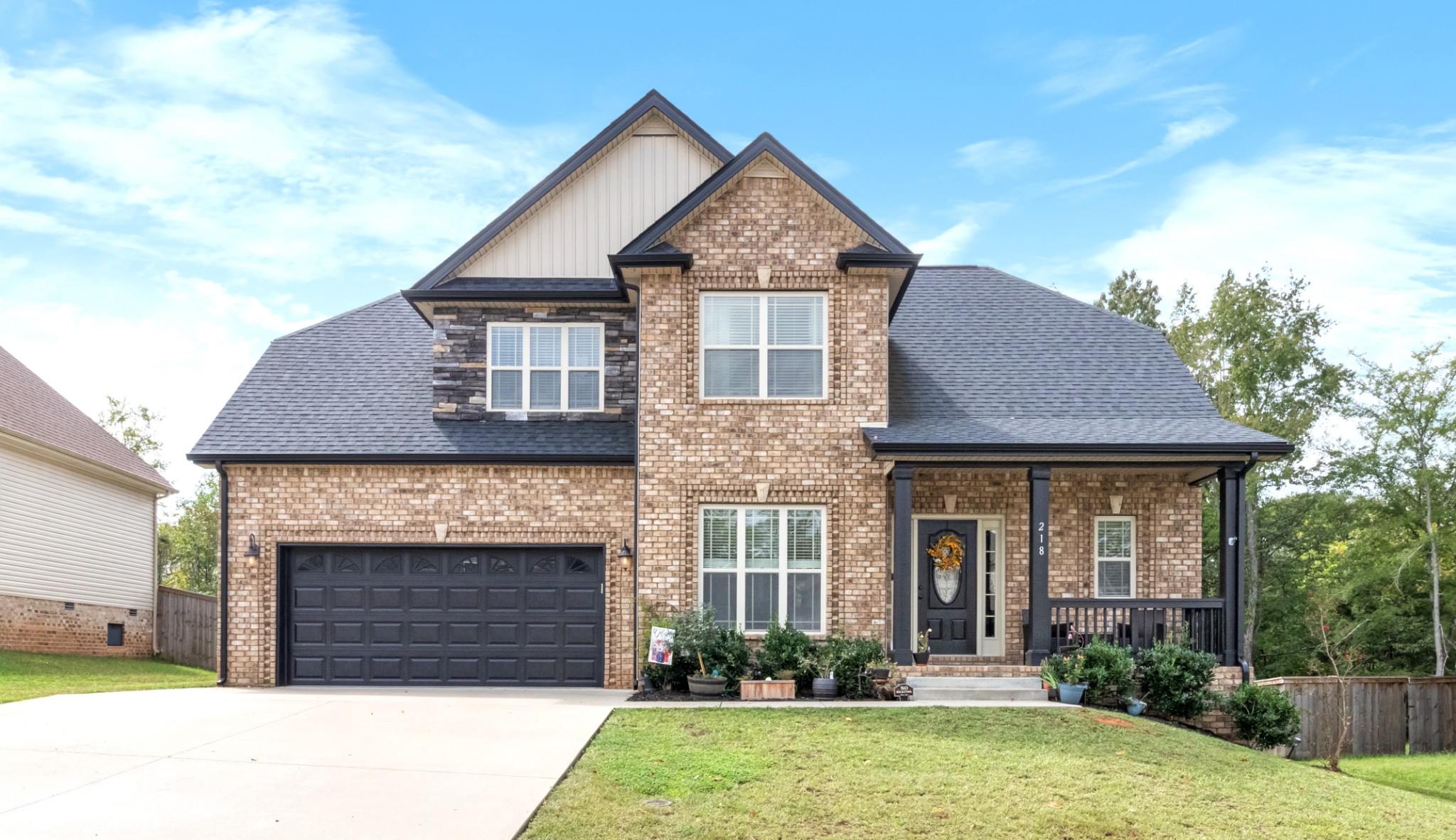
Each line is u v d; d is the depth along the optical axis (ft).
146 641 85.20
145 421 145.07
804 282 52.11
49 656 68.08
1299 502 104.06
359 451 53.52
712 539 51.78
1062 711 42.55
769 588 51.47
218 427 55.01
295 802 28.76
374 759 33.83
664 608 50.80
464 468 54.13
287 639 53.83
